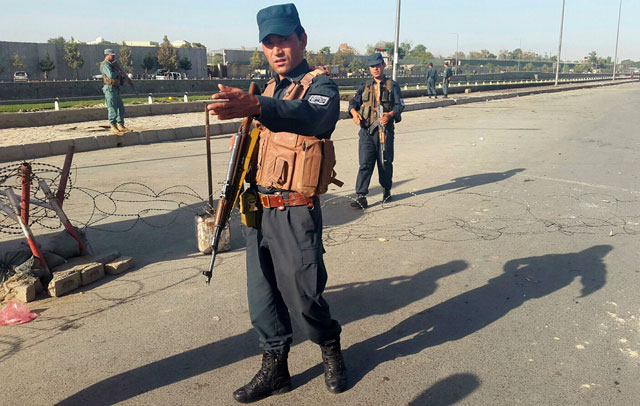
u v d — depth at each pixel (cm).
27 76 6094
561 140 1261
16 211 402
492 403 271
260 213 269
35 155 1005
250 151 266
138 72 7400
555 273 443
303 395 279
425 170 894
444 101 2534
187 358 314
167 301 390
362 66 9544
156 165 921
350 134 1413
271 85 271
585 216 611
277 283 271
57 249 435
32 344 330
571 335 340
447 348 324
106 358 314
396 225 582
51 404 271
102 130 1267
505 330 347
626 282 425
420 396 277
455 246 511
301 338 339
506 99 3069
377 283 424
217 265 461
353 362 310
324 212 638
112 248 491
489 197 701
